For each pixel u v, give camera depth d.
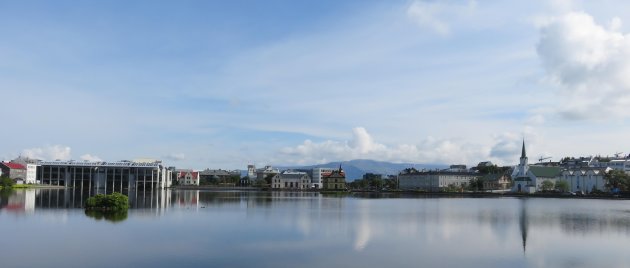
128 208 117.88
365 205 147.88
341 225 86.62
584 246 65.88
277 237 70.81
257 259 55.03
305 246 63.56
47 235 69.38
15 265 50.72
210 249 60.44
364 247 63.44
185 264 51.97
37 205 121.38
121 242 64.38
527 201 185.88
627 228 85.69
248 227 81.69
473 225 88.75
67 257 54.47
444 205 151.62
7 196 161.62
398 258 56.75
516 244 67.12
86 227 78.19
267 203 150.12
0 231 72.88
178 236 70.12
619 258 58.03
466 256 58.41
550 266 53.69
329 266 52.28
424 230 80.81
